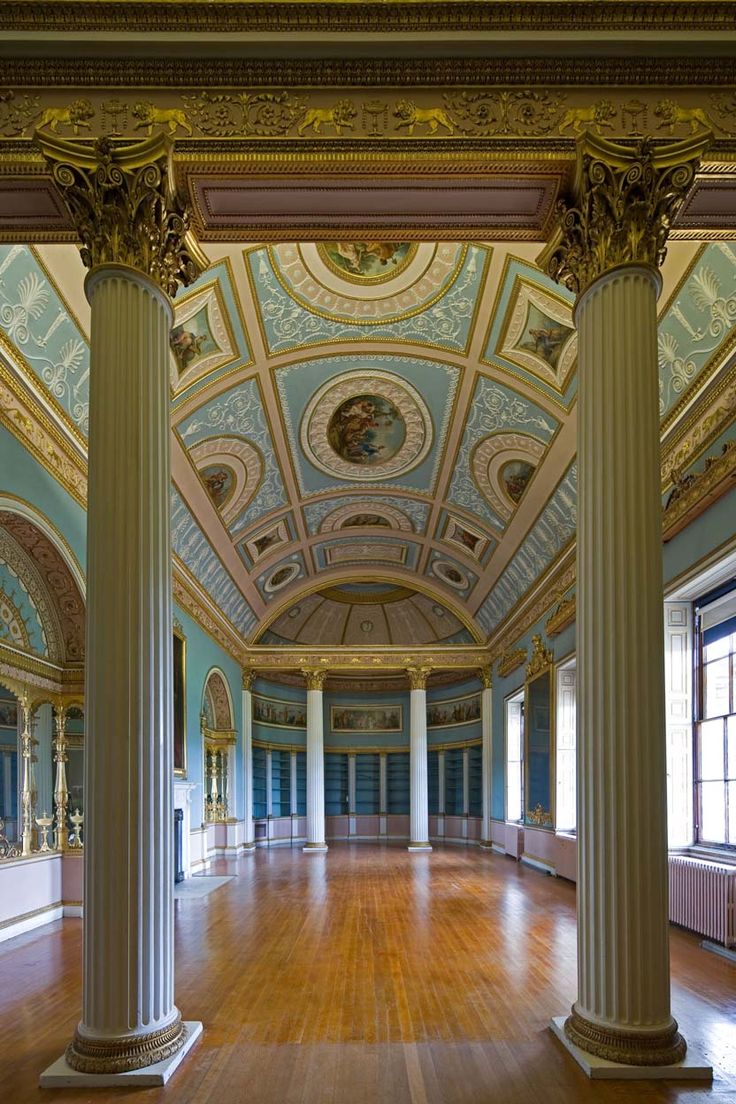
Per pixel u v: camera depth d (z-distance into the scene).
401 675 27.59
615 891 5.14
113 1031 5.08
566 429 12.76
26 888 10.68
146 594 5.40
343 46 5.54
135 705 5.25
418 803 23.38
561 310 10.52
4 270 7.77
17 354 8.57
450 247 10.30
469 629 24.17
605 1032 5.12
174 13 5.43
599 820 5.24
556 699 16.39
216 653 20.41
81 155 5.47
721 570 9.73
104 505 5.41
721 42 5.54
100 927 5.08
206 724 21.89
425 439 15.51
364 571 23.94
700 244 8.16
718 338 8.77
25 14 5.43
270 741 26.27
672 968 8.25
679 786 11.08
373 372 13.39
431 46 5.55
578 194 5.71
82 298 8.98
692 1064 5.01
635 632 5.31
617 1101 4.69
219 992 7.48
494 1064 5.42
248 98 5.64
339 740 28.39
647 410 5.52
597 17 5.48
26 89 5.61
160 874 5.27
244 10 5.42
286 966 8.56
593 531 5.54
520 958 8.84
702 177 5.82
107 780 5.12
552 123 5.64
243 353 12.05
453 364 12.87
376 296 11.35
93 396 5.55
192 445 13.48
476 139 5.57
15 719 10.64
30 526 9.53
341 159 5.60
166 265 5.83
